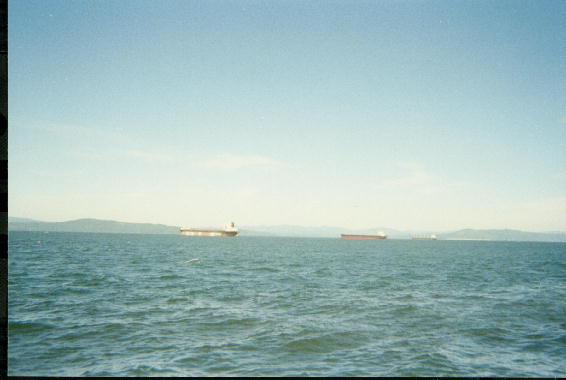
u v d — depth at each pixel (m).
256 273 39.22
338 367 12.05
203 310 20.02
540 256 92.75
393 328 16.69
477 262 64.31
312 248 121.38
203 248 102.31
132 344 14.16
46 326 16.44
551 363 12.69
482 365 12.42
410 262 61.16
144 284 29.39
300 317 18.64
